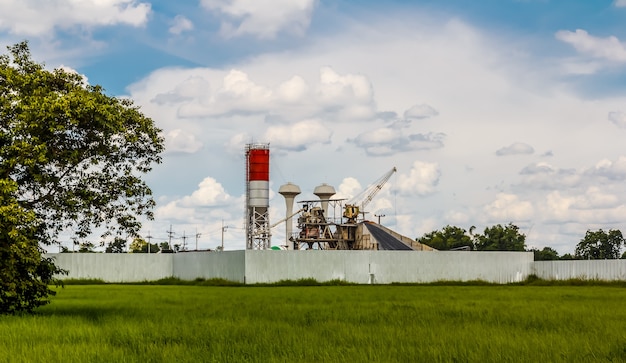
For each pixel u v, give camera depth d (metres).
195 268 91.44
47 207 37.72
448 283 90.50
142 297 54.94
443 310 39.53
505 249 193.25
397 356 22.78
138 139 39.75
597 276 89.44
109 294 59.91
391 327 30.44
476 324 31.72
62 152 37.25
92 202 38.75
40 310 40.59
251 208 129.25
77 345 25.33
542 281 93.69
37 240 37.16
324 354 23.17
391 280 89.50
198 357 23.06
